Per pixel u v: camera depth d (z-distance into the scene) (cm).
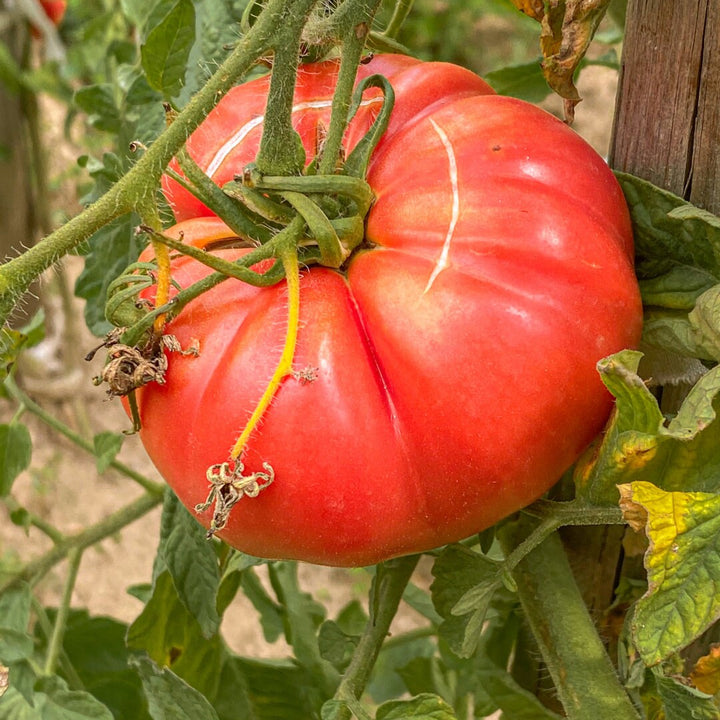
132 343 30
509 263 30
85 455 113
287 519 30
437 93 34
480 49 166
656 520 29
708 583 28
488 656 45
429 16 161
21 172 106
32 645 44
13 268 30
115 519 48
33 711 43
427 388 29
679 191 35
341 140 32
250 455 29
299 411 29
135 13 50
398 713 33
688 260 34
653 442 30
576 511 33
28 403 47
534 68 47
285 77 30
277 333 30
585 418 30
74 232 30
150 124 44
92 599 101
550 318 30
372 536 30
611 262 31
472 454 30
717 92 33
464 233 30
